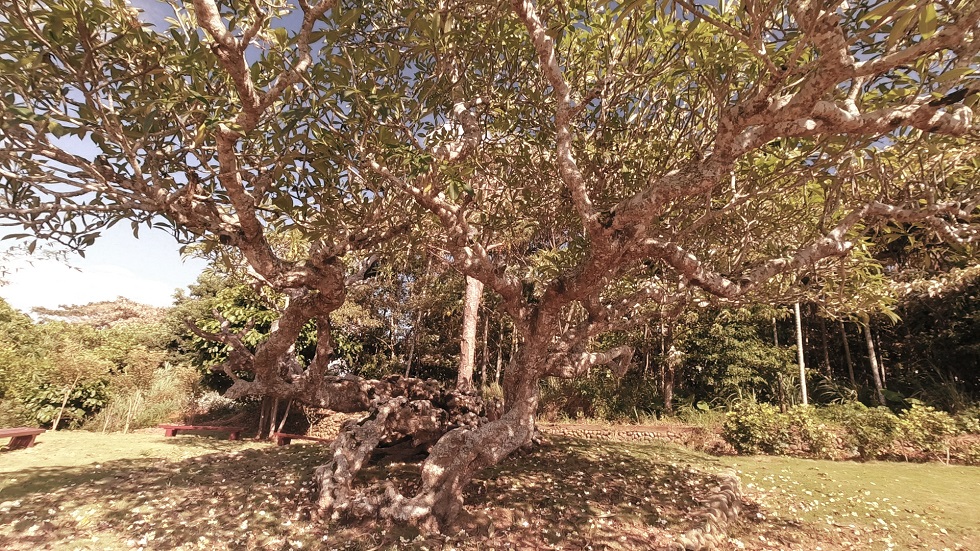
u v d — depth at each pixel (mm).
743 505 5961
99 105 3127
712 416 12805
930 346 13477
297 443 10539
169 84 3643
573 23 5242
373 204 4586
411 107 4094
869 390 13578
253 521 4539
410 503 4656
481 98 5578
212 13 2633
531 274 8039
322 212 4332
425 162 3756
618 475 6793
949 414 11125
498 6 4039
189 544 3959
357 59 3418
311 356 14000
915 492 6730
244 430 13141
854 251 6164
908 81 3973
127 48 3361
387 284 14812
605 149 6207
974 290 12102
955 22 2264
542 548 4180
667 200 3912
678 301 6887
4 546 3746
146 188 3686
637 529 4676
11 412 11016
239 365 5938
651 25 4684
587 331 6492
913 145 4469
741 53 4055
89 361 12164
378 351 16953
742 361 13695
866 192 5871
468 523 4652
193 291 19281
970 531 5117
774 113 3072
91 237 3748
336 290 5070
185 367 14852
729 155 3578
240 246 4320
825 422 10969
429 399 7660
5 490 5410
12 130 2982
